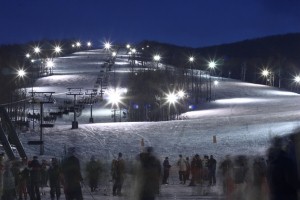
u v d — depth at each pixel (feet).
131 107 317.42
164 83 384.27
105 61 627.05
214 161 107.96
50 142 185.88
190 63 607.37
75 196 60.75
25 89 377.09
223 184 74.54
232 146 165.48
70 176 60.64
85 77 468.75
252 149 157.89
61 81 452.35
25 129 215.51
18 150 132.87
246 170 63.05
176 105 327.67
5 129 152.46
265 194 55.21
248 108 306.35
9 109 271.28
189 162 125.49
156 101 330.13
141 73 416.05
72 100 354.95
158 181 51.88
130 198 60.85
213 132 193.47
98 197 80.33
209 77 482.69
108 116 309.01
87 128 217.56
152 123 227.20
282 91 446.19
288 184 36.29
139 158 52.44
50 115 270.05
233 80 499.51
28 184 76.28
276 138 38.37
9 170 70.28
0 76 386.11
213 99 378.32
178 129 205.36
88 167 94.43
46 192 92.02
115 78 455.63
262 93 417.28
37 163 75.82
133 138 190.70
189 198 75.15
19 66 490.08
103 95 376.68
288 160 36.70
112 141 185.47
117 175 83.25
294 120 210.38
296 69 638.12
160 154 159.12
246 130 191.62
